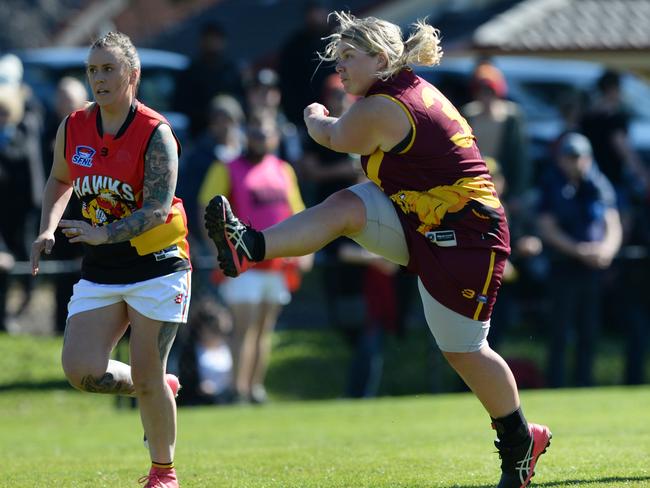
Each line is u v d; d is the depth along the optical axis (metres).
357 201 16.86
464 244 16.34
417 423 30.03
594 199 40.28
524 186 41.53
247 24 86.50
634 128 53.34
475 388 16.92
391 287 39.41
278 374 42.16
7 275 40.12
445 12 68.19
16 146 41.94
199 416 33.03
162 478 17.34
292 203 37.22
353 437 27.30
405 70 16.95
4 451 26.62
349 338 41.66
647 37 58.72
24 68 53.44
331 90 38.19
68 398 38.28
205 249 40.47
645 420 29.11
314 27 49.00
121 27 117.50
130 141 16.69
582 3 61.03
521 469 17.27
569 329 40.56
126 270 16.84
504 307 39.91
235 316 36.53
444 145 16.41
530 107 53.22
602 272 42.84
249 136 36.69
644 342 42.69
